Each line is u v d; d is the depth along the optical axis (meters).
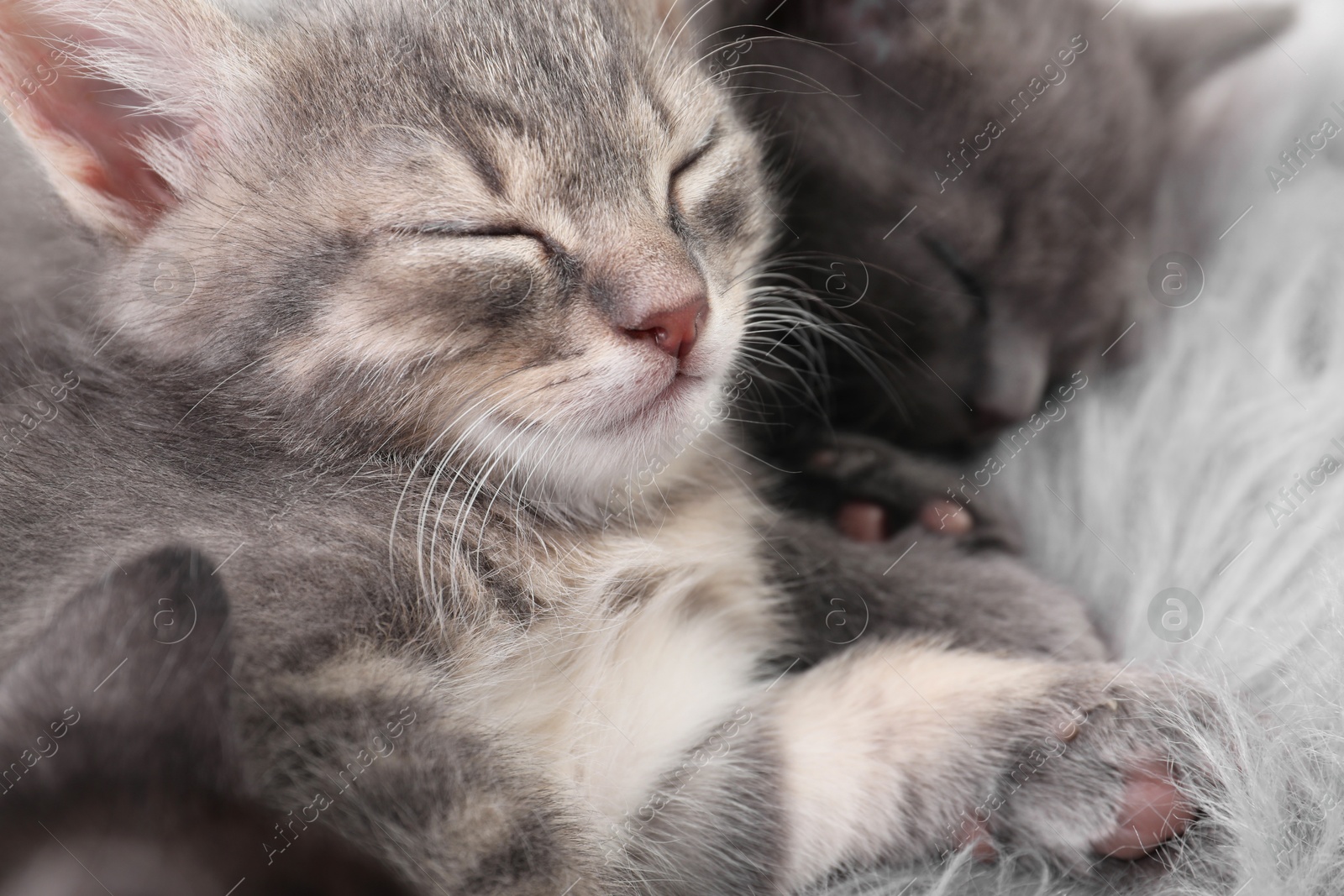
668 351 0.27
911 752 0.27
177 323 0.27
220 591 0.25
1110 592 0.29
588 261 0.26
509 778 0.25
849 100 0.32
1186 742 0.26
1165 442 0.31
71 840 0.23
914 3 0.32
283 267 0.26
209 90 0.27
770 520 0.30
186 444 0.27
